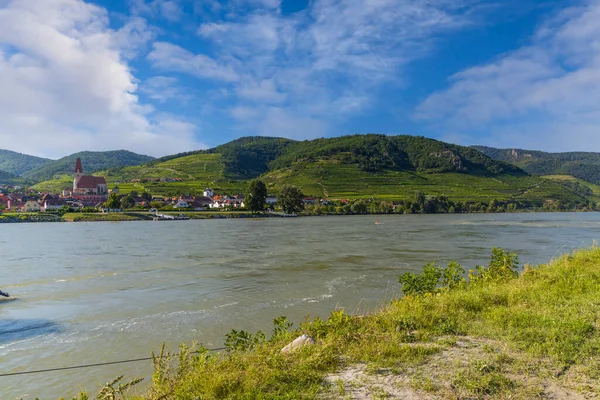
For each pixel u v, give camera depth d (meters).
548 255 35.78
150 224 92.50
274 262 34.00
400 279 15.20
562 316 9.38
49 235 62.62
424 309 10.95
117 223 96.56
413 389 6.36
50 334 15.80
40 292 23.19
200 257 37.41
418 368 7.17
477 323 9.48
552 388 6.12
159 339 15.18
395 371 7.07
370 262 33.47
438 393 6.16
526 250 39.72
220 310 19.17
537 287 12.81
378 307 19.03
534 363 7.02
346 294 22.16
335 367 7.52
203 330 16.22
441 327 9.34
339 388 6.53
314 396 6.26
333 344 8.65
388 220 106.12
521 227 76.19
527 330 8.52
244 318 17.81
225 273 28.92
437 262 32.94
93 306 20.09
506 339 8.29
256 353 8.75
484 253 38.44
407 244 47.03
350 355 8.09
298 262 33.88
